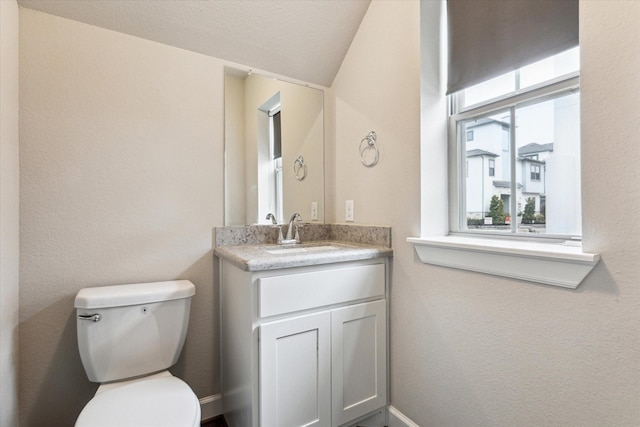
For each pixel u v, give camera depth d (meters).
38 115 1.27
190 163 1.58
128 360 1.26
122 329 1.25
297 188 1.91
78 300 1.20
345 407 1.39
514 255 1.01
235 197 1.70
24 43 1.24
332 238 1.99
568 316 0.92
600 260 0.84
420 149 1.38
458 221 1.44
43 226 1.28
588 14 0.86
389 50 1.55
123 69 1.42
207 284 1.62
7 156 1.12
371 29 1.67
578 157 1.05
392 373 1.53
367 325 1.46
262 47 1.69
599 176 0.84
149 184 1.48
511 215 1.24
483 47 1.27
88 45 1.36
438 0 1.44
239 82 1.72
